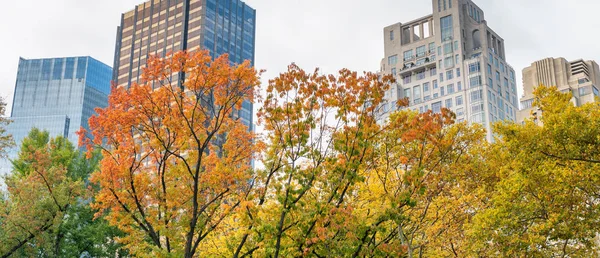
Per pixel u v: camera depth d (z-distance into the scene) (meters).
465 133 22.38
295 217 17.97
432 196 20.64
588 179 20.92
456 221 22.42
